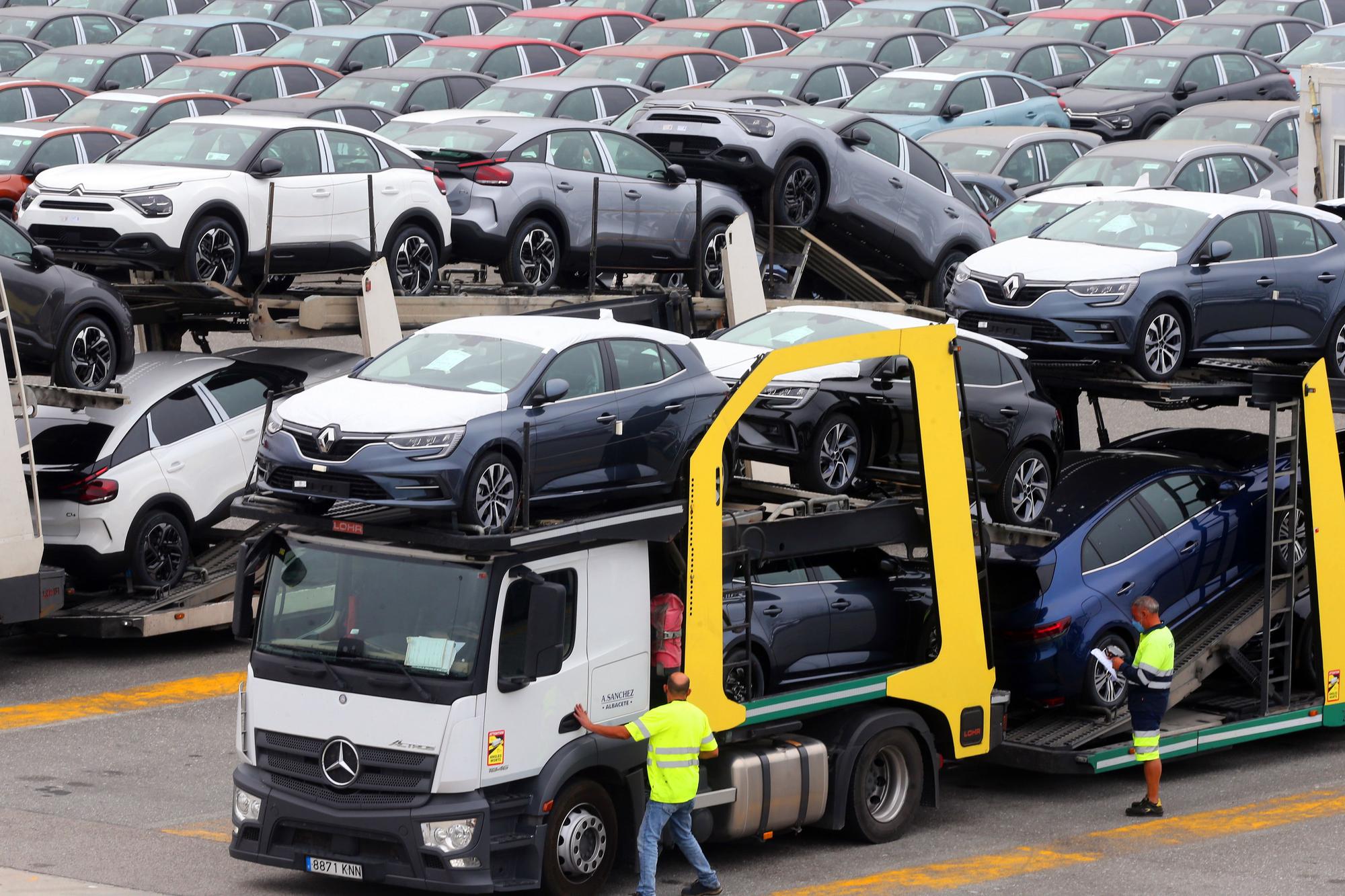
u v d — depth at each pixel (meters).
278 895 20.42
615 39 62.38
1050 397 29.11
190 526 30.23
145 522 29.45
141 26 63.47
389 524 19.81
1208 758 27.89
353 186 32.25
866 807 22.77
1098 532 26.33
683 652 20.38
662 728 19.77
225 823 22.88
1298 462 27.23
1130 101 55.81
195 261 30.30
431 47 56.53
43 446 29.19
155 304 32.22
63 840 21.92
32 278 28.08
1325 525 27.25
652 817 19.88
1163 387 28.84
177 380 30.61
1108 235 30.31
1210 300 29.42
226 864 21.42
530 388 21.17
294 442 20.55
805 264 38.50
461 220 33.53
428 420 20.34
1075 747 24.98
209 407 30.75
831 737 22.53
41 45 61.69
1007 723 26.34
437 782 18.95
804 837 23.34
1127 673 24.62
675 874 21.66
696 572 20.38
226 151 31.56
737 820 21.27
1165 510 27.02
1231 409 47.62
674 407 22.50
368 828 19.16
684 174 35.47
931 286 39.66
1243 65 58.38
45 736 26.00
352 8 70.25
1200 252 29.50
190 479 30.09
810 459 24.42
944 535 23.14
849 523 22.53
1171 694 26.31
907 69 54.59
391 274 32.84
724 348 26.38
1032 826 24.08
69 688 28.36
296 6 68.44
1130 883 21.53
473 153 33.47
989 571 26.05
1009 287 29.25
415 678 19.08
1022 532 25.44
